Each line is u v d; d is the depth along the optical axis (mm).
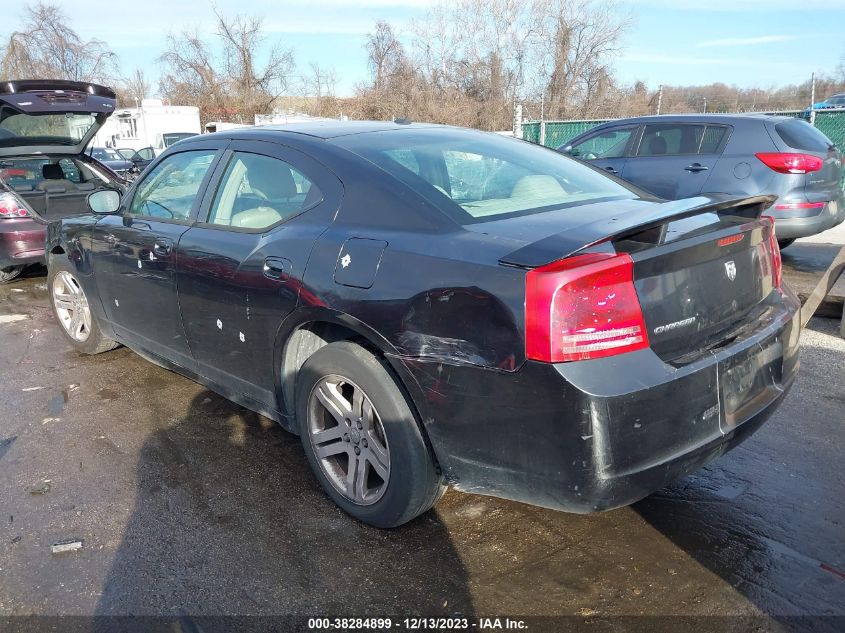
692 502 2947
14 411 3998
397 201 2670
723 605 2320
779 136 6910
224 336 3307
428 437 2504
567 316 2057
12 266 7285
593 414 2043
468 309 2248
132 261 3895
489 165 3154
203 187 3555
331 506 2969
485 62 30219
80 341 4910
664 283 2223
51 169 8711
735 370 2406
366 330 2543
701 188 7277
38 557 2629
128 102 42250
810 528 2746
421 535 2754
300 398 2957
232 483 3164
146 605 2359
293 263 2834
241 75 40281
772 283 2861
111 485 3152
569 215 2623
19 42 33625
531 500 2295
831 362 4562
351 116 32219
